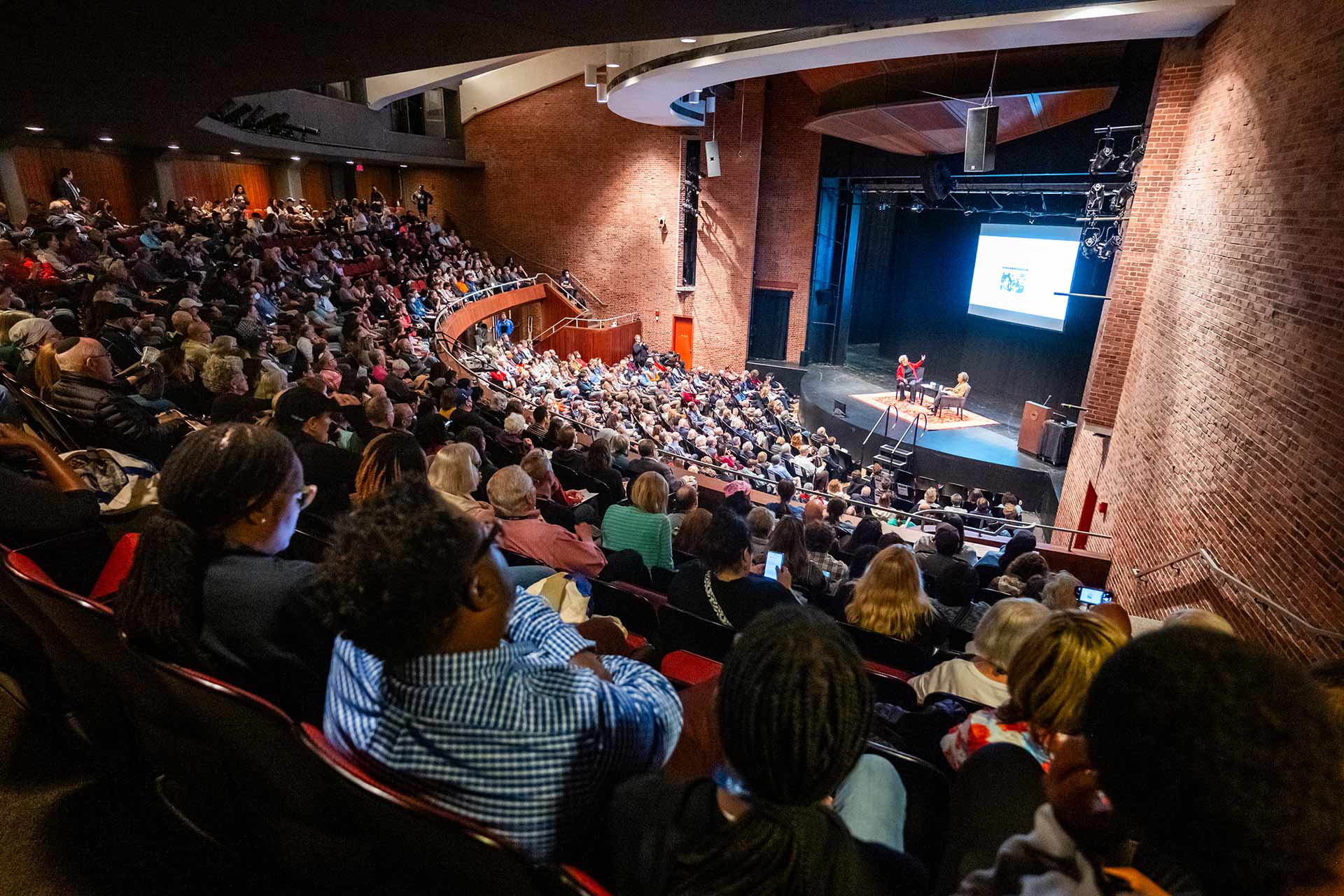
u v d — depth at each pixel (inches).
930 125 579.2
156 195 745.6
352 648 55.6
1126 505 351.9
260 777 64.0
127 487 106.4
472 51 307.7
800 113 870.4
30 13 223.0
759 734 36.9
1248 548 216.4
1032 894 38.2
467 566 46.4
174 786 79.7
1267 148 250.5
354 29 270.1
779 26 274.8
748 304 938.7
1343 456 176.2
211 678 59.2
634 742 51.9
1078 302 706.8
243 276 528.7
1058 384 761.0
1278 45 254.8
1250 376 235.6
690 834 42.1
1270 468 210.7
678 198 931.3
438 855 49.4
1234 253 266.5
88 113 453.1
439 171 1043.9
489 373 617.6
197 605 61.9
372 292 650.2
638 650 95.3
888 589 146.6
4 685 96.6
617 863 44.6
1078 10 349.7
